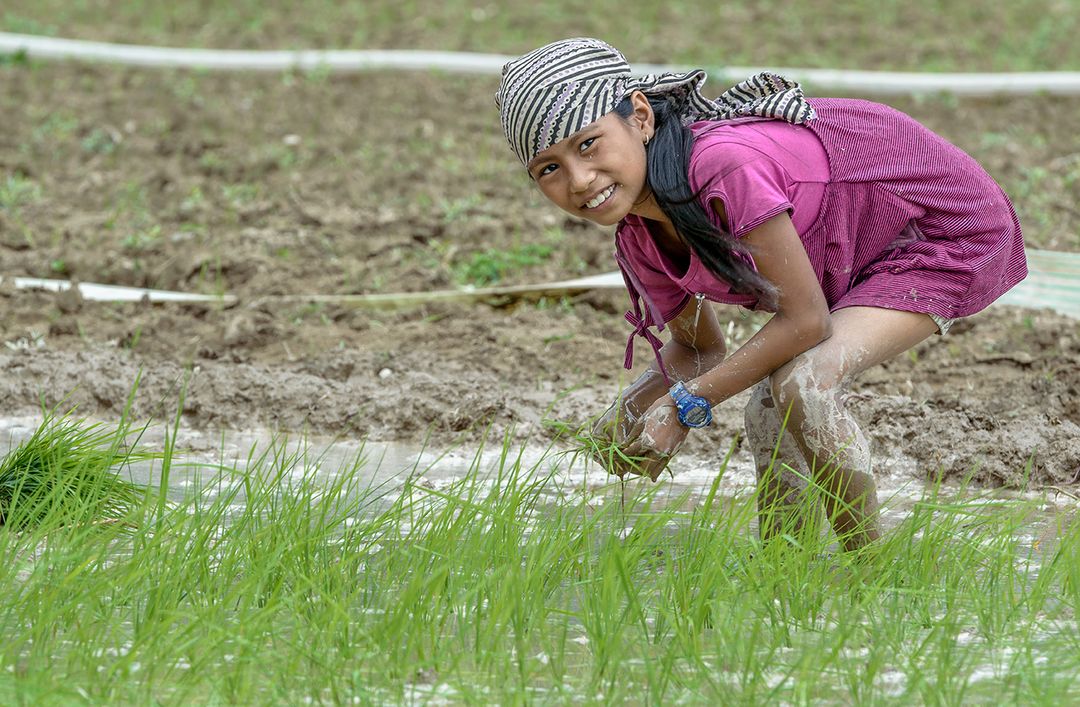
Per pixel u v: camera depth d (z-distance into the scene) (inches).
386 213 868.6
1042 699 303.7
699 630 342.0
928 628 352.8
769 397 407.2
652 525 385.7
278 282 749.3
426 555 378.3
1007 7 1569.9
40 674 306.7
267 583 362.6
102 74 1270.9
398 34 1445.6
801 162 366.6
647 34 1433.3
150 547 362.6
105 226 844.0
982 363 625.9
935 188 376.8
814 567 378.9
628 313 411.5
